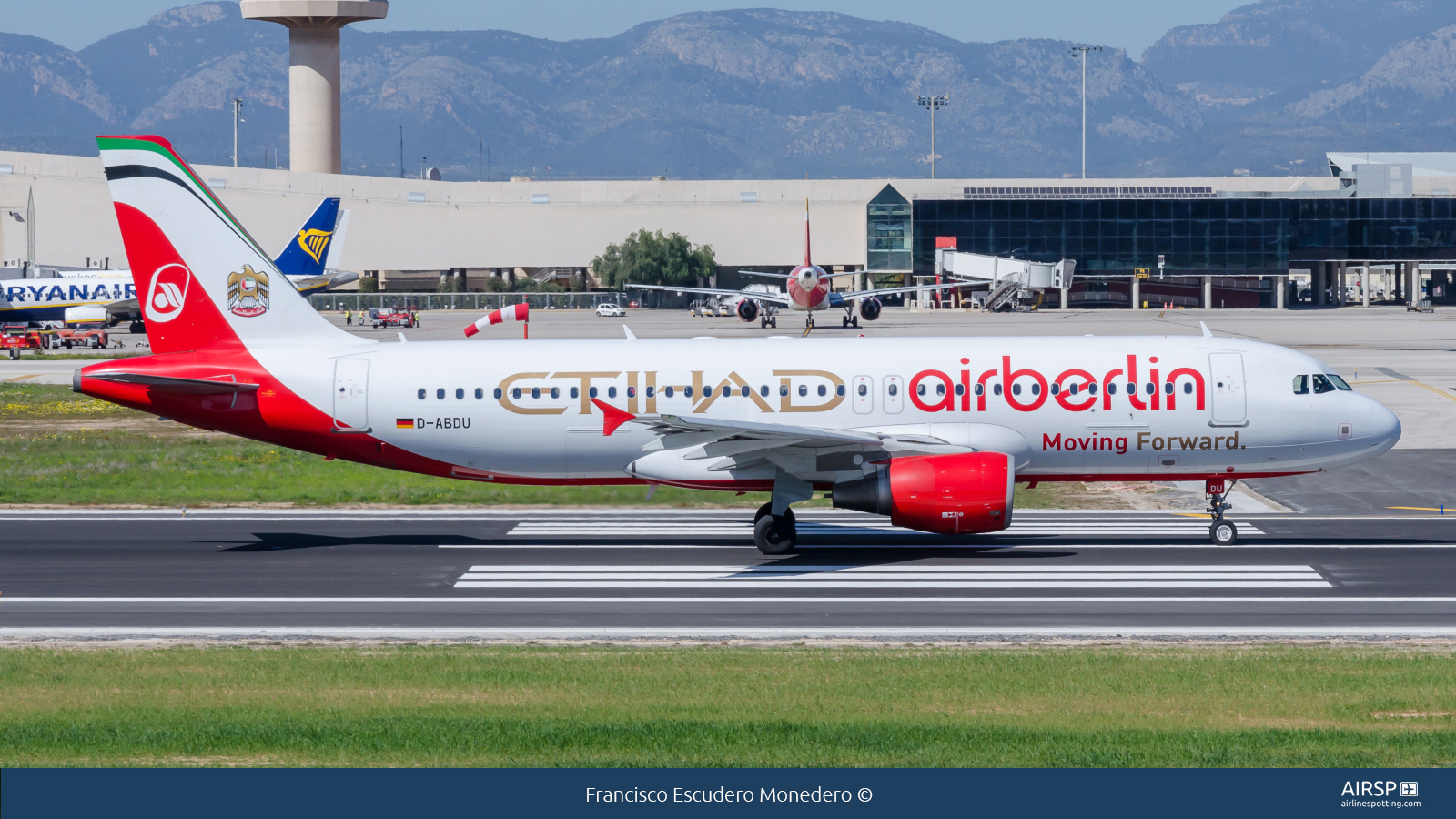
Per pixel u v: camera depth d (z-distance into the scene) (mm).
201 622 81250
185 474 148500
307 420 103938
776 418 102250
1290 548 103750
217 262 104562
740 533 112000
